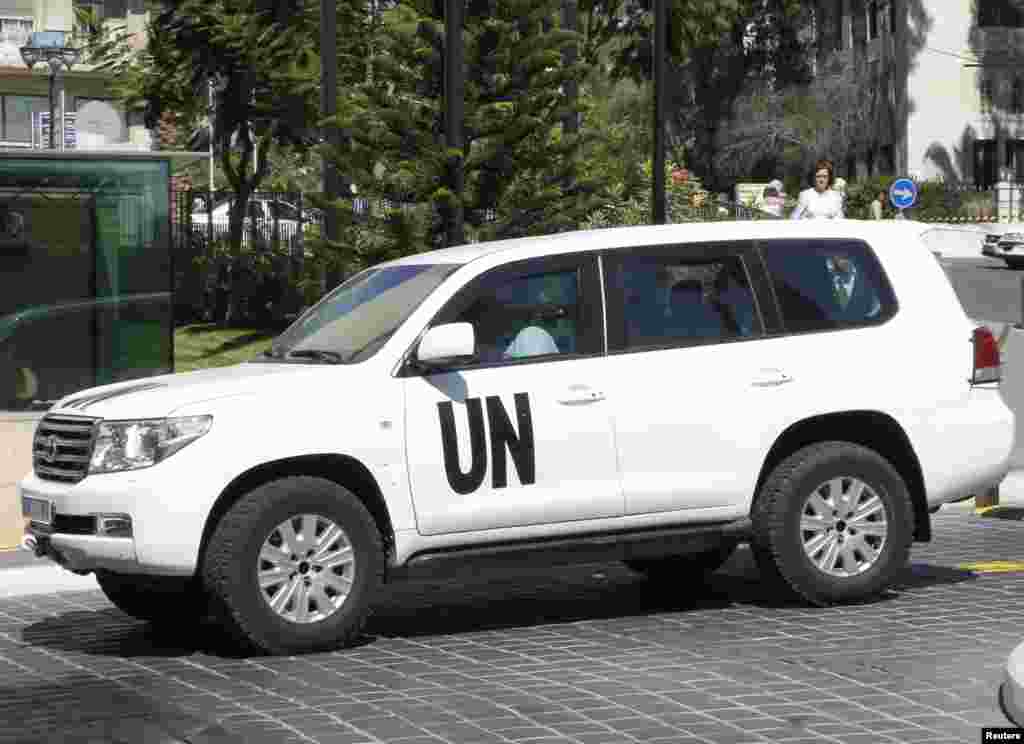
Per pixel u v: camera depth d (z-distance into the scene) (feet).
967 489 34.32
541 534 31.32
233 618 29.32
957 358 34.24
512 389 31.14
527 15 65.67
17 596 37.96
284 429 29.63
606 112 180.45
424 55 65.05
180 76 115.65
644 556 32.19
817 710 24.57
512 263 31.94
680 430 32.09
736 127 195.72
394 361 30.73
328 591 30.01
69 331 62.39
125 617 34.86
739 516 32.71
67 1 176.86
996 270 152.46
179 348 97.81
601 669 27.86
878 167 199.21
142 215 62.49
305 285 66.54
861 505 33.24
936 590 35.24
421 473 30.48
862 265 34.17
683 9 105.60
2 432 58.90
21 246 61.82
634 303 32.40
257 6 113.39
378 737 23.50
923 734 23.08
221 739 23.58
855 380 33.37
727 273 33.19
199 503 29.01
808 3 202.39
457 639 31.17
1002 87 195.31
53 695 27.04
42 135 174.09
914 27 192.44
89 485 29.40
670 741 22.90
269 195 107.04
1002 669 27.22
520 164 66.39
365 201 65.67
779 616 32.53
